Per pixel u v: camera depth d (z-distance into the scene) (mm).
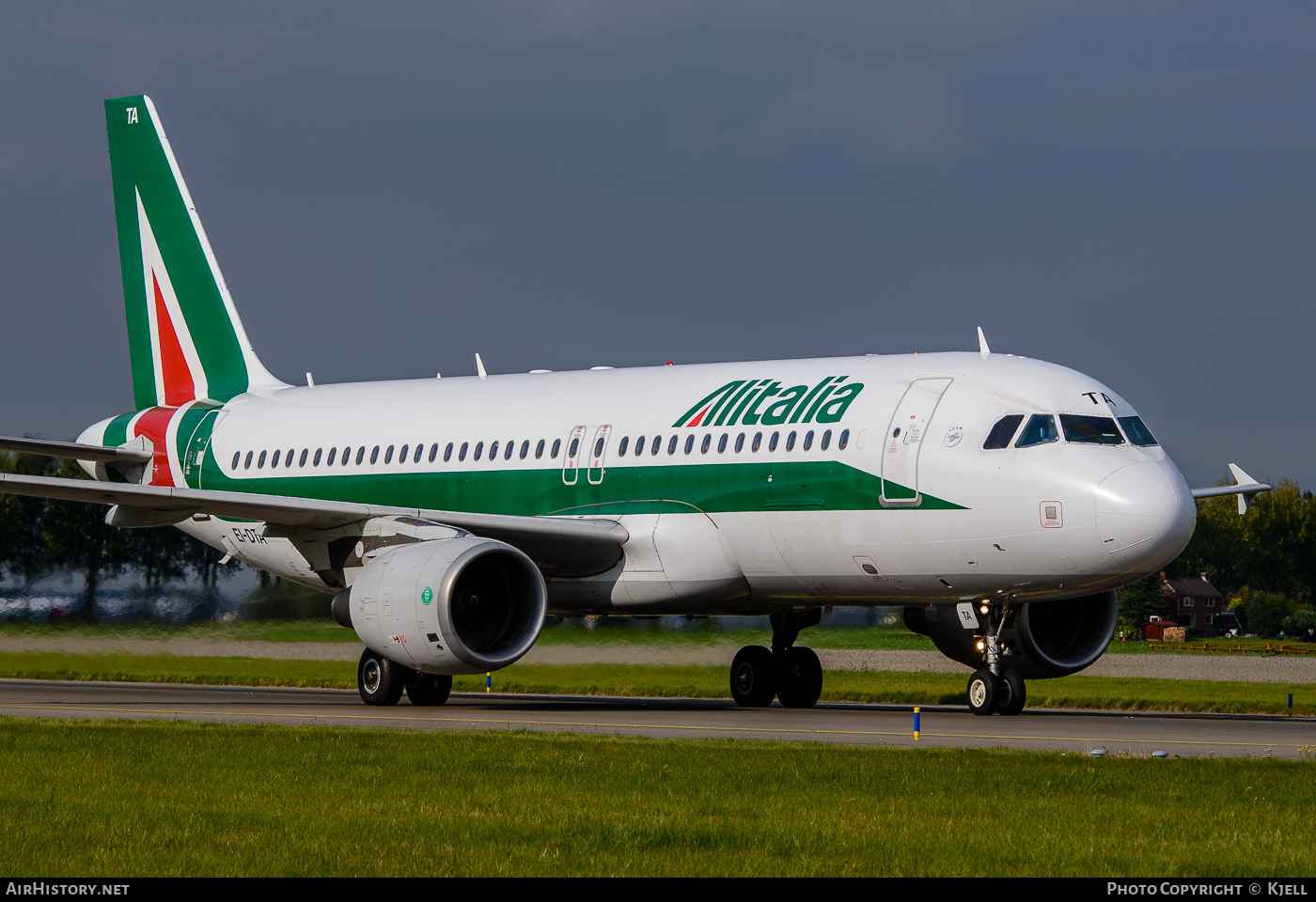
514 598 84562
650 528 88875
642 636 114562
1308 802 43656
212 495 86062
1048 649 89938
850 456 82375
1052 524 76062
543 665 116375
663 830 38031
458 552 81250
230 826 38969
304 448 108312
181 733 63062
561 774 49062
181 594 128625
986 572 79312
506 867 33969
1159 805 42969
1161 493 75062
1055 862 34875
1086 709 98750
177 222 121625
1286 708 98250
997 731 70188
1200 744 63438
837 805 42656
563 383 99250
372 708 87688
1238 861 35062
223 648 127312
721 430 87938
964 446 79000
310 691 112125
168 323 121750
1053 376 80562
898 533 80875
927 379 83188
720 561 87250
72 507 128875
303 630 126188
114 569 129125
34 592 128750
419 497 100812
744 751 56469
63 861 34531
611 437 92500
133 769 50312
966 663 93188
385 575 83188
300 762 52312
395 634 82312
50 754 54406
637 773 49219
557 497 93812
